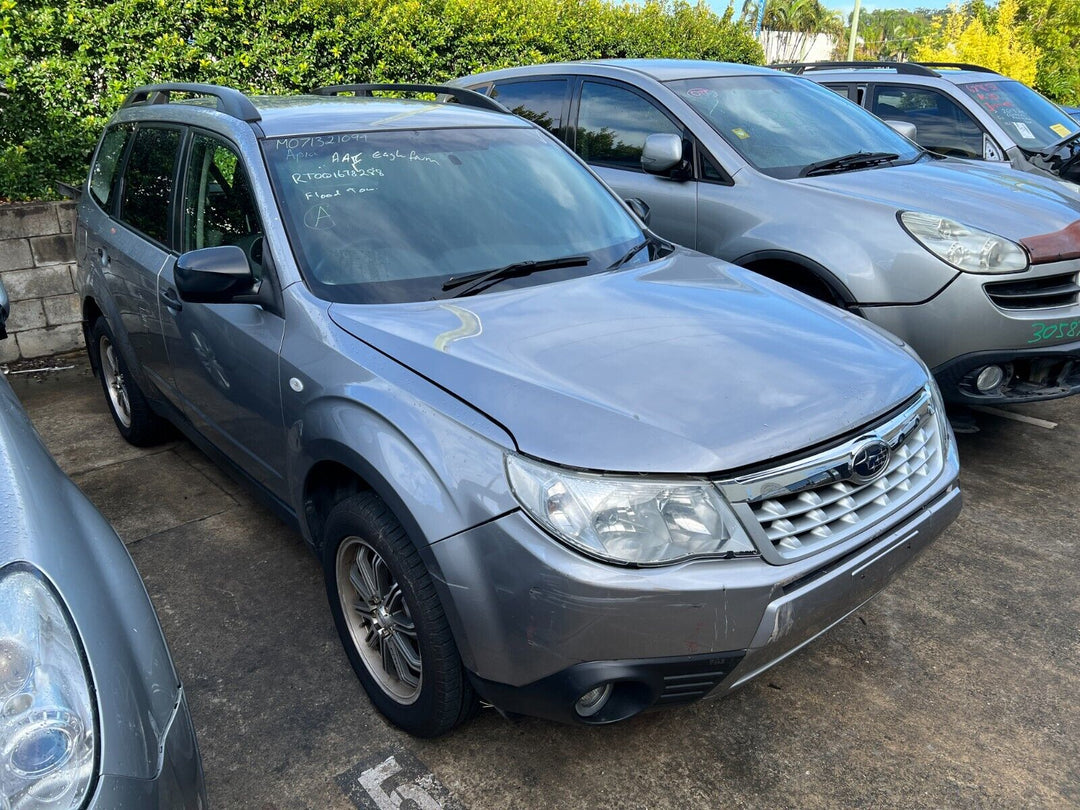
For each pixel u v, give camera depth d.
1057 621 3.04
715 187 4.62
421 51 7.45
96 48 5.86
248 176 2.95
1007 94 6.93
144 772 1.35
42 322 5.93
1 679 1.27
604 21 9.70
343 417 2.33
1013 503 3.88
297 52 6.62
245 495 4.01
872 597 2.32
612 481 1.93
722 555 1.95
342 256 2.77
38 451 1.84
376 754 2.45
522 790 2.32
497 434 2.04
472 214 3.06
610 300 2.70
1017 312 3.78
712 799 2.29
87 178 4.67
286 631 3.01
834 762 2.42
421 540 2.08
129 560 1.74
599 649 1.93
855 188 4.31
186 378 3.43
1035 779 2.35
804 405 2.15
